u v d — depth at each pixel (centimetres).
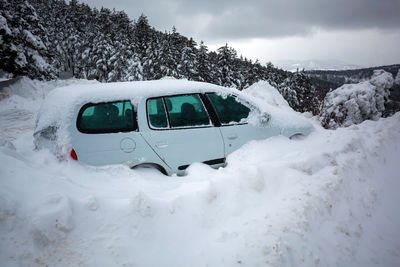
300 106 5600
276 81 6888
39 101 1221
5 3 1925
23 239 179
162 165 342
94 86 345
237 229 236
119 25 6069
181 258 205
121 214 219
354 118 1122
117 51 4319
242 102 405
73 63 6938
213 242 223
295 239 232
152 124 338
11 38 1812
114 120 321
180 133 349
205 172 335
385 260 246
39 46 2231
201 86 383
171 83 378
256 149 382
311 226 255
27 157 301
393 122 521
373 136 469
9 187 207
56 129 303
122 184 295
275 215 255
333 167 349
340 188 319
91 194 250
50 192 221
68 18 6869
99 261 185
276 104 852
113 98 322
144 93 341
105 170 306
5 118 904
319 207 280
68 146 297
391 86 1163
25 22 2136
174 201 245
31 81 1323
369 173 380
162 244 212
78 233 198
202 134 362
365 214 307
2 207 184
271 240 222
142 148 327
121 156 318
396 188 365
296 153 374
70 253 186
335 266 229
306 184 308
